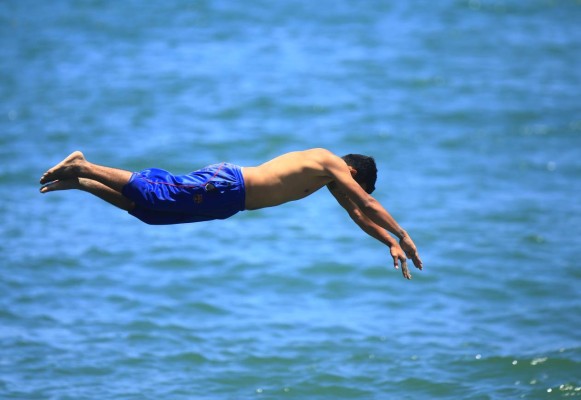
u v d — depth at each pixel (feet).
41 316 150.00
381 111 275.80
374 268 173.06
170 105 277.03
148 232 191.42
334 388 127.24
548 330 146.30
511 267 173.06
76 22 367.86
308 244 185.78
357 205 89.35
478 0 405.59
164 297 159.22
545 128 263.70
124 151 239.50
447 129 262.88
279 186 87.71
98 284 164.25
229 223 198.49
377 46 341.82
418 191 216.13
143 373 130.93
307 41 345.72
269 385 128.16
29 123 260.01
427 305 157.69
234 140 249.55
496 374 130.11
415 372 131.23
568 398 122.21
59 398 122.21
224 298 159.63
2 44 339.77
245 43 342.64
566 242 185.06
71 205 206.49
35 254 176.35
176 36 350.84
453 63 324.19
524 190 217.15
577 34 363.15
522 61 329.31
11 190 212.64
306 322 149.89
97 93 286.87
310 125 263.08
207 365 133.90
